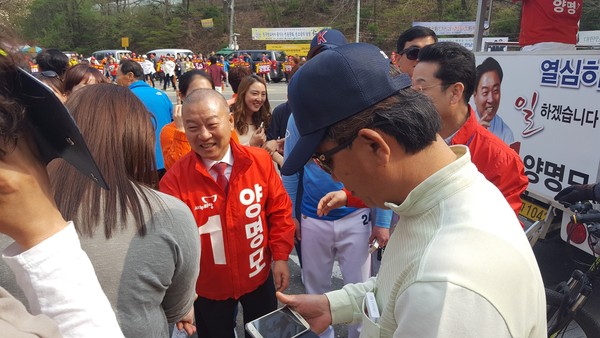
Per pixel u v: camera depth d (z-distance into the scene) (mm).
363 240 2359
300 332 1208
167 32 40719
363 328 1000
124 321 1080
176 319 1348
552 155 2969
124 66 4320
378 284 1040
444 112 1830
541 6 4172
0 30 607
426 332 731
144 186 1226
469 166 890
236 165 1906
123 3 45156
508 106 3377
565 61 2814
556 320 2293
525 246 822
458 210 830
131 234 1098
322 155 954
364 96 859
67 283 647
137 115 1226
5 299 584
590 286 2240
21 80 584
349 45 938
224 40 39750
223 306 2041
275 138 3541
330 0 39438
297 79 958
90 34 41969
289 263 3725
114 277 1065
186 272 1237
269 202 2043
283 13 40469
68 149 656
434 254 780
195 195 1884
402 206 881
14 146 609
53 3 41156
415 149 860
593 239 2627
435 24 23578
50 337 594
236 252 1942
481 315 716
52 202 670
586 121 2672
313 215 2371
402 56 2791
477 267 744
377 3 35688
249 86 3500
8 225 625
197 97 1842
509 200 1804
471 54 1828
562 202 2266
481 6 3984
